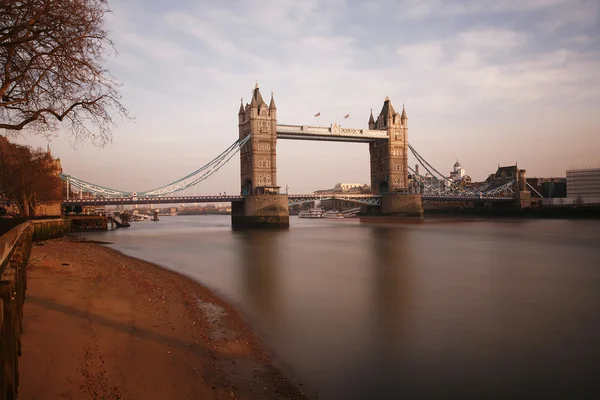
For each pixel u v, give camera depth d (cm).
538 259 5028
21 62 1883
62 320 1738
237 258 5312
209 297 2955
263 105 13400
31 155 7719
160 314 2212
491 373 1719
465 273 4006
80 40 1864
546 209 17625
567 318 2470
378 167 17012
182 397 1317
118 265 3953
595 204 18700
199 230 11962
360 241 7600
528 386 1609
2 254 1177
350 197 16075
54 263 3216
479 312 2594
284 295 3061
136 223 19088
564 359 1862
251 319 2427
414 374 1705
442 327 2294
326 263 4738
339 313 2567
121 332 1762
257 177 13238
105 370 1361
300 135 14400
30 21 1744
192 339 1903
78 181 12525
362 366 1773
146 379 1373
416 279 3697
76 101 2014
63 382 1203
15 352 992
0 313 833
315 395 1516
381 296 3023
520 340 2097
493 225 12619
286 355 1880
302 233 10050
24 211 7569
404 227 11869
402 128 16538
